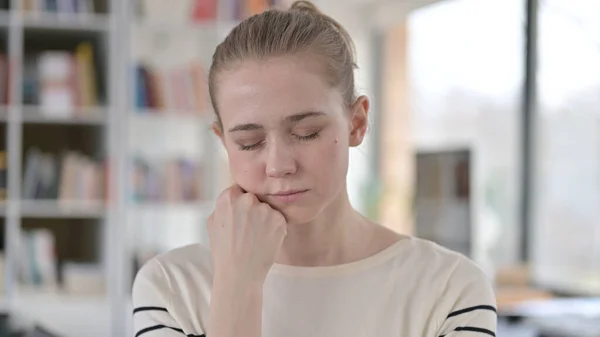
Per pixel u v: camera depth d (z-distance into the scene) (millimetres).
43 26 4766
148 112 4812
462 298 1315
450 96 6797
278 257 1342
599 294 5492
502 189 6324
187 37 4984
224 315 1235
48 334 3270
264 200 1262
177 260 1367
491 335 1303
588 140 5668
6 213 4746
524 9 6105
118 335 4719
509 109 6258
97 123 5039
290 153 1207
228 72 1217
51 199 4801
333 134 1213
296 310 1311
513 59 6207
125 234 4777
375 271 1324
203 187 4984
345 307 1309
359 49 7559
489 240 6348
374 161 7570
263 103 1188
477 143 6547
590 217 5652
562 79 5855
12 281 4707
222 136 1310
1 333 3316
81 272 4797
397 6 7227
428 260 1337
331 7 7469
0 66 4738
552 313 4676
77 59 4844
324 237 1327
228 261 1250
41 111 4777
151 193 4848
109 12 4836
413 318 1308
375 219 7258
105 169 4852
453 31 6758
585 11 5672
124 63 4781
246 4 4934
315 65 1195
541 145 6051
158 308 1340
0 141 5047
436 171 6230
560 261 5902
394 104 7398
